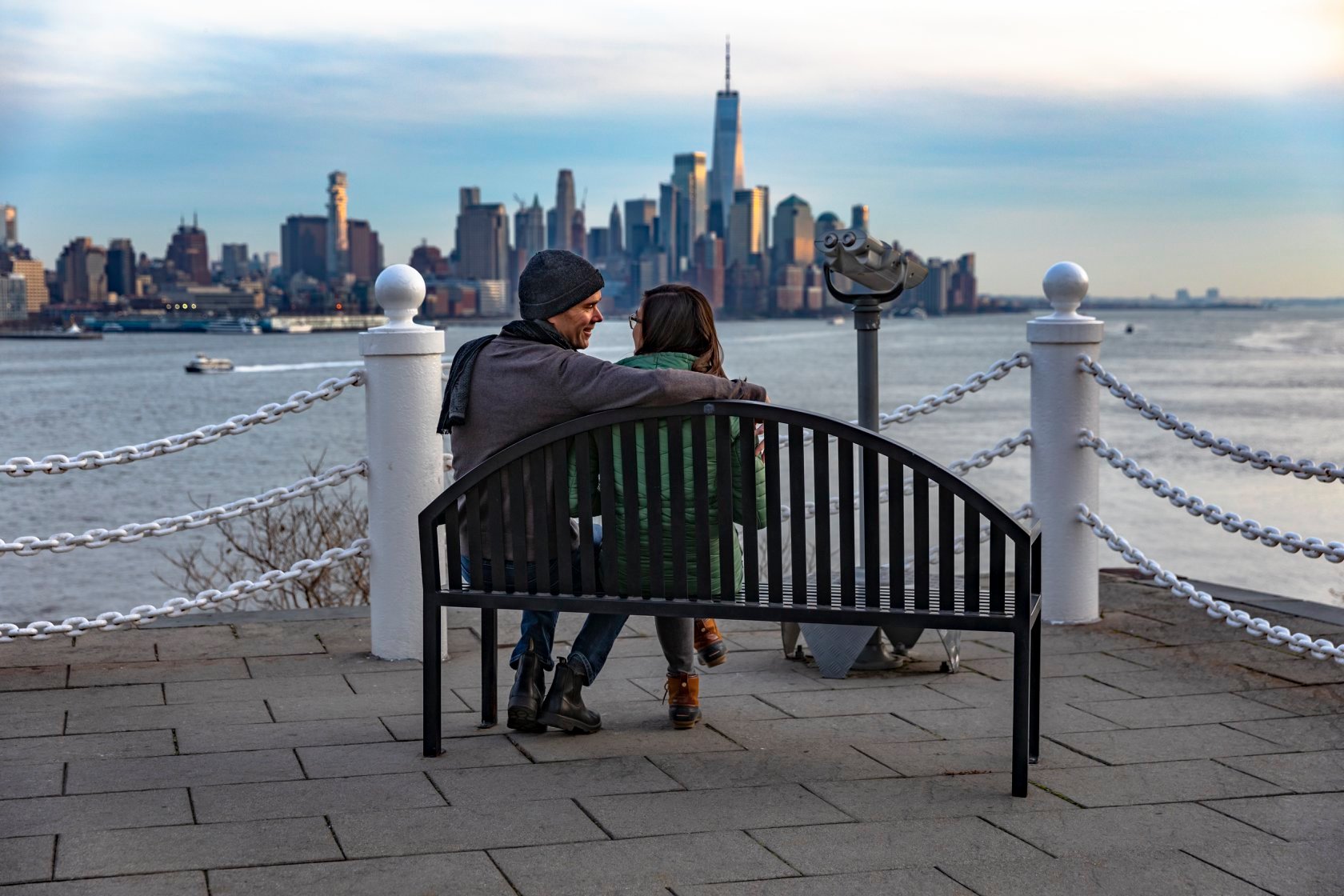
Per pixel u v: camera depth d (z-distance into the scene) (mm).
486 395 3623
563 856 2912
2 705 4184
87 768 3533
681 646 3939
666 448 3553
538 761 3623
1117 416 47938
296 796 3311
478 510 3600
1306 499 24250
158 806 3223
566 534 3551
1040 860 2904
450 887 2736
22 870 2801
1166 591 5949
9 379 94500
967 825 3123
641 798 3305
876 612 3344
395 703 4234
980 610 3312
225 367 105562
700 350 3859
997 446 5371
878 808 3238
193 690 4371
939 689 4445
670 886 2748
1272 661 4750
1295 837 3057
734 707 4223
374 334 4703
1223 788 3408
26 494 31547
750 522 3432
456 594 3604
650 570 3514
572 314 3797
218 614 5586
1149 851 2961
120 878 2768
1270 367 87500
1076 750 3744
